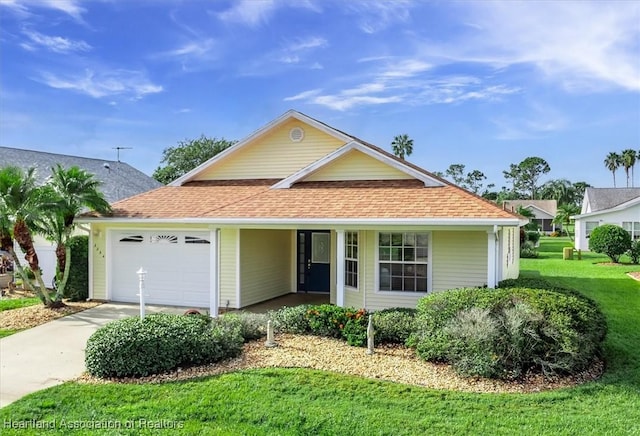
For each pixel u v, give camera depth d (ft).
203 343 27.48
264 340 32.42
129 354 26.02
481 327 26.37
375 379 25.30
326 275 56.95
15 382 25.89
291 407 21.90
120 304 49.44
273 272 54.03
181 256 49.03
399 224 37.29
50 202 42.39
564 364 25.73
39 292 45.75
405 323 31.99
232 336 29.76
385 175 46.75
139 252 50.26
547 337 26.58
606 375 26.71
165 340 26.63
